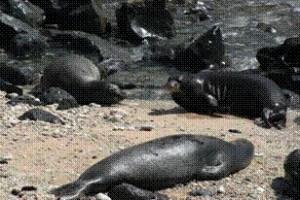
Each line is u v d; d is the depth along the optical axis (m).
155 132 44.81
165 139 35.91
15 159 37.28
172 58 69.38
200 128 47.44
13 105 51.62
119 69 67.50
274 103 51.69
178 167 34.69
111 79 63.91
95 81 56.28
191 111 54.06
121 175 32.81
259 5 96.69
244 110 54.09
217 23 87.44
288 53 64.19
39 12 80.75
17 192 32.19
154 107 55.09
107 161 33.28
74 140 41.41
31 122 45.22
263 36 80.56
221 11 93.56
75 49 71.94
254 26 85.12
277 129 48.91
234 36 80.25
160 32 79.94
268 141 44.28
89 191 31.97
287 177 33.59
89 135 42.69
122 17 80.00
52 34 74.25
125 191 31.61
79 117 48.78
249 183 35.62
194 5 95.06
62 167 36.34
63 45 72.81
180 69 68.12
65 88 56.88
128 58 71.81
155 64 69.62
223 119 51.97
